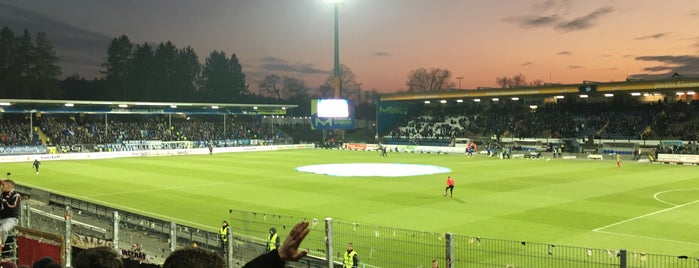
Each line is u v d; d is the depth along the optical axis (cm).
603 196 3588
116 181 4609
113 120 9856
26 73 12044
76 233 1847
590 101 8988
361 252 2034
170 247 1590
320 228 2527
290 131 11638
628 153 7144
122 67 13612
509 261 1909
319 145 9950
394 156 7662
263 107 10188
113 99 13462
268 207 3238
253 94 16438
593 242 2269
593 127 8281
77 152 7419
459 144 8606
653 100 8469
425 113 10475
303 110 16212
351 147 9500
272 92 16400
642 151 6944
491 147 8362
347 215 2939
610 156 6856
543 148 7888
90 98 13400
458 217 2856
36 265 570
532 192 3797
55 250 1220
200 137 9544
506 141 8619
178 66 14738
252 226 2628
